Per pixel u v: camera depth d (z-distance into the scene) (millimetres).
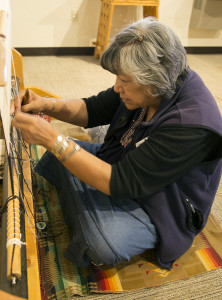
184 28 3596
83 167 815
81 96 2428
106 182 833
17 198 730
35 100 1083
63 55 3336
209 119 771
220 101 2549
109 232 915
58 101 1142
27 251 803
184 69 833
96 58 3324
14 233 640
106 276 1022
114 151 1090
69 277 1005
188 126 754
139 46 718
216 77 3111
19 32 3053
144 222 967
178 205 947
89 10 3125
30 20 3012
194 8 3455
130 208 983
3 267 610
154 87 769
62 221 1204
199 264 1101
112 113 1217
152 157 798
